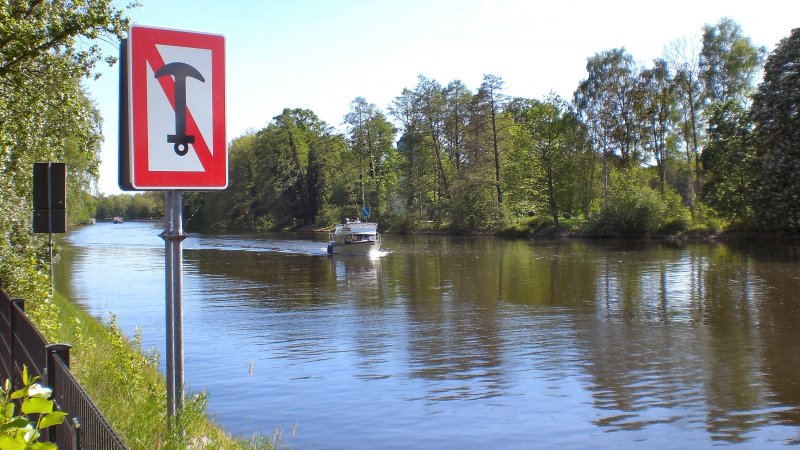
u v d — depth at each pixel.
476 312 18.50
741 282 23.50
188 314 18.95
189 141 4.31
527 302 20.16
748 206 44.16
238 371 12.29
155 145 4.20
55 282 27.88
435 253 41.50
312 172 81.69
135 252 47.12
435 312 18.66
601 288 22.97
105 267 35.19
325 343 14.70
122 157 4.28
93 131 14.07
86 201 39.84
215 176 4.40
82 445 4.06
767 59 43.84
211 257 41.75
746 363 12.38
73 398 4.29
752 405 10.00
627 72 56.88
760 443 8.59
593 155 59.44
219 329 16.55
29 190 13.32
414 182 70.06
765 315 17.16
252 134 92.69
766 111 42.62
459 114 68.94
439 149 70.38
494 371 12.08
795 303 18.86
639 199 51.22
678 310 18.19
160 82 4.22
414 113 69.69
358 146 75.50
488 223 62.16
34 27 11.27
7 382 3.57
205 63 4.37
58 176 9.12
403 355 13.42
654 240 48.75
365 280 27.42
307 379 11.70
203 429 7.15
